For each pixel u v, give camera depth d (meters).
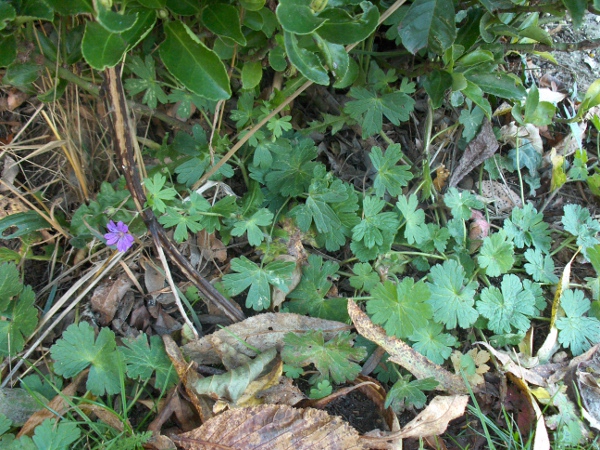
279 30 0.35
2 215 0.39
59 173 0.41
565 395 0.37
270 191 0.40
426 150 0.45
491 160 0.47
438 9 0.36
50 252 0.40
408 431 0.33
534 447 0.34
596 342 0.39
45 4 0.30
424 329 0.37
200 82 0.29
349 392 0.36
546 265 0.42
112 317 0.38
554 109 0.44
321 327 0.37
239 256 0.41
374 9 0.31
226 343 0.36
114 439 0.31
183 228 0.36
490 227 0.45
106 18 0.25
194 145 0.40
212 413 0.33
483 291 0.39
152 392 0.35
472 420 0.36
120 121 0.31
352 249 0.40
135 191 0.33
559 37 0.54
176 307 0.39
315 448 0.32
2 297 0.36
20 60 0.34
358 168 0.46
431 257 0.42
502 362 0.37
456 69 0.41
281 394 0.34
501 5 0.38
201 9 0.31
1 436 0.31
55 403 0.33
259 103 0.43
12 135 0.42
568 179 0.47
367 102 0.41
